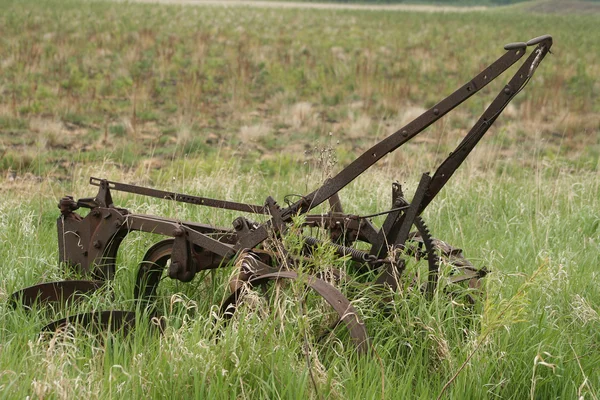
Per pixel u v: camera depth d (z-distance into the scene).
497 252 6.59
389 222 5.25
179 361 4.17
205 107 18.86
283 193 9.28
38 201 8.84
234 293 4.89
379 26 49.84
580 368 4.43
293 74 24.58
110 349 4.62
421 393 4.22
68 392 3.93
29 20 32.91
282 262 5.00
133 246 6.38
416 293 4.93
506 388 4.41
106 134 15.08
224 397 3.97
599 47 38.47
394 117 19.22
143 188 5.76
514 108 20.11
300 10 67.19
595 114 20.72
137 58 25.22
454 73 27.25
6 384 4.04
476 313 5.14
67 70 22.50
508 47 4.60
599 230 7.76
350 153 15.27
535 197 9.00
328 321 4.81
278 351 4.26
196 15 48.97
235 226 5.22
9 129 15.38
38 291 5.42
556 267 6.14
